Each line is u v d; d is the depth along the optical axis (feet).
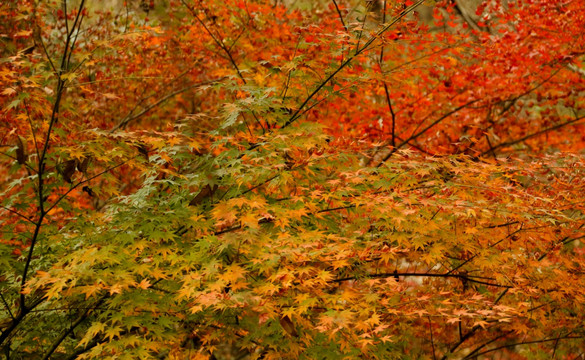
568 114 39.68
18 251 18.29
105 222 17.19
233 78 20.89
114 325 15.96
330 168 19.12
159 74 35.42
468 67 32.40
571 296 19.77
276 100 17.75
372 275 18.75
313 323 17.62
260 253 15.03
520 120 36.60
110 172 18.42
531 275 18.90
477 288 21.26
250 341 17.25
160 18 36.19
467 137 19.02
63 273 13.61
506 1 39.42
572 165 19.61
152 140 15.48
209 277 14.53
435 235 17.52
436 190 17.85
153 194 17.07
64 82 15.61
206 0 31.78
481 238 18.33
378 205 16.37
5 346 16.37
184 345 20.67
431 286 20.92
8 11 28.30
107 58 32.50
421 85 33.60
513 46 31.27
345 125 32.12
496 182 18.47
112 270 14.25
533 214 17.51
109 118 35.94
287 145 16.81
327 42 19.56
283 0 37.68
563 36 30.89
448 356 22.74
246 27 32.07
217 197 17.19
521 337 27.27
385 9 21.48
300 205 16.79
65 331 16.62
